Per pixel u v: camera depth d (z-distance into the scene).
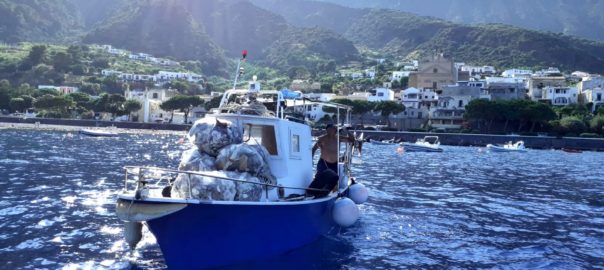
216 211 10.66
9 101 112.00
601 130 89.88
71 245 13.56
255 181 11.43
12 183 24.45
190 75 191.50
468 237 16.31
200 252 10.88
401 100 118.00
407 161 48.69
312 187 14.20
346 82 173.88
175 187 11.01
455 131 98.12
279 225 12.20
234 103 14.26
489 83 125.94
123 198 10.28
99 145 57.12
